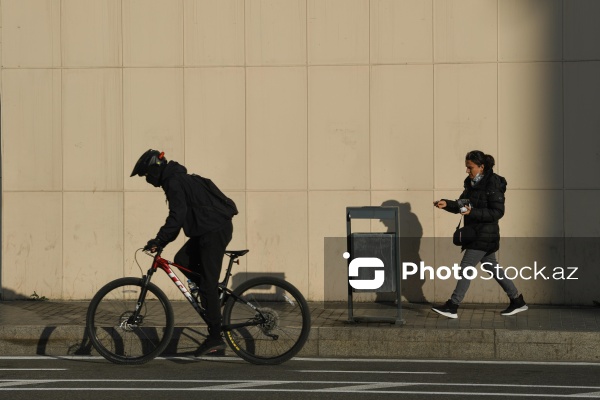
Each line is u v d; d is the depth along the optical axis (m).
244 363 19.30
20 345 20.92
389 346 20.38
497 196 22.05
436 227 24.88
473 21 24.73
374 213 21.45
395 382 17.12
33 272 25.73
